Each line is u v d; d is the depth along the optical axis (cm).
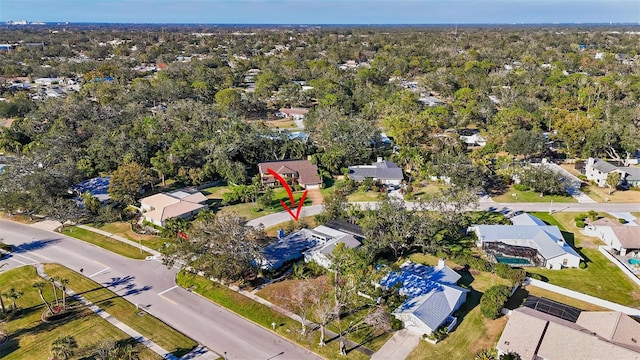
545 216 7431
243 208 7894
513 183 8838
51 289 5506
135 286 5591
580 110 13588
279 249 6097
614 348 3978
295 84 17038
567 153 10288
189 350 4466
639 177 8562
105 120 11156
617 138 9925
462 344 4462
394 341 4528
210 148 9281
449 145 10069
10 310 5044
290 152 9938
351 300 5078
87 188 8319
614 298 5200
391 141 11131
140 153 9044
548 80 16625
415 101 13575
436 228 6231
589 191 8450
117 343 4541
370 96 15075
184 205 7519
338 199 7319
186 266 5653
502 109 12606
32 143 10231
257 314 4991
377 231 6066
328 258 5222
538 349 4128
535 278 5538
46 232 7062
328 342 4538
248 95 15088
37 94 16475
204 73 18175
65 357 4169
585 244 6506
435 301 4831
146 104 14675
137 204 7875
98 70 19775
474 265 5794
